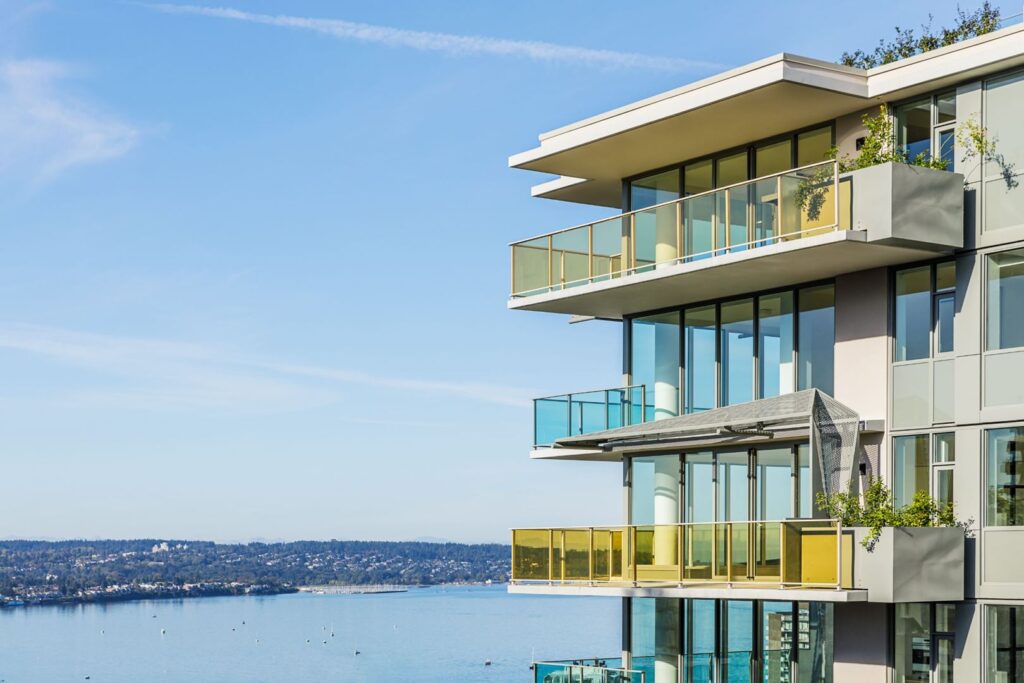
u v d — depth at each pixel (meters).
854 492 25.39
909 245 24.44
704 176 30.05
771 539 25.69
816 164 25.45
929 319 25.33
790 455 27.58
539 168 31.34
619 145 29.41
